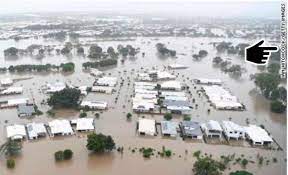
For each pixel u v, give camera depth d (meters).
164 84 192.00
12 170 104.88
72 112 153.12
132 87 191.12
